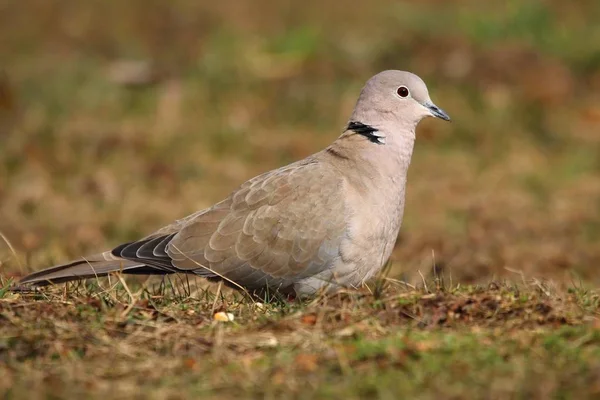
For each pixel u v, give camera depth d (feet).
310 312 30.09
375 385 25.38
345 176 35.35
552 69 75.15
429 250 51.39
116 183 60.08
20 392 25.52
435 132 68.90
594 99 73.87
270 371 26.45
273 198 35.19
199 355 27.76
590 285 43.55
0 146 64.18
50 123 67.87
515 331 29.01
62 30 84.23
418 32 81.66
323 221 34.65
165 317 30.63
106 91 72.38
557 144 68.28
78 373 26.55
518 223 56.03
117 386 25.86
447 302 30.68
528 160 66.03
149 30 84.48
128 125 68.64
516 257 50.26
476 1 90.84
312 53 77.97
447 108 70.85
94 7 88.48
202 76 74.95
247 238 34.96
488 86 73.26
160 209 57.16
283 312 31.07
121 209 56.75
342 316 29.78
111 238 52.34
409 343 27.45
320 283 35.32
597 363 26.23
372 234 35.06
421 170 64.49
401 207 36.47
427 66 75.77
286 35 79.77
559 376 25.66
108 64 77.36
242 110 70.54
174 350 28.02
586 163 65.62
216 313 31.14
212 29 84.69
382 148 36.22
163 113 70.03
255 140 66.90
